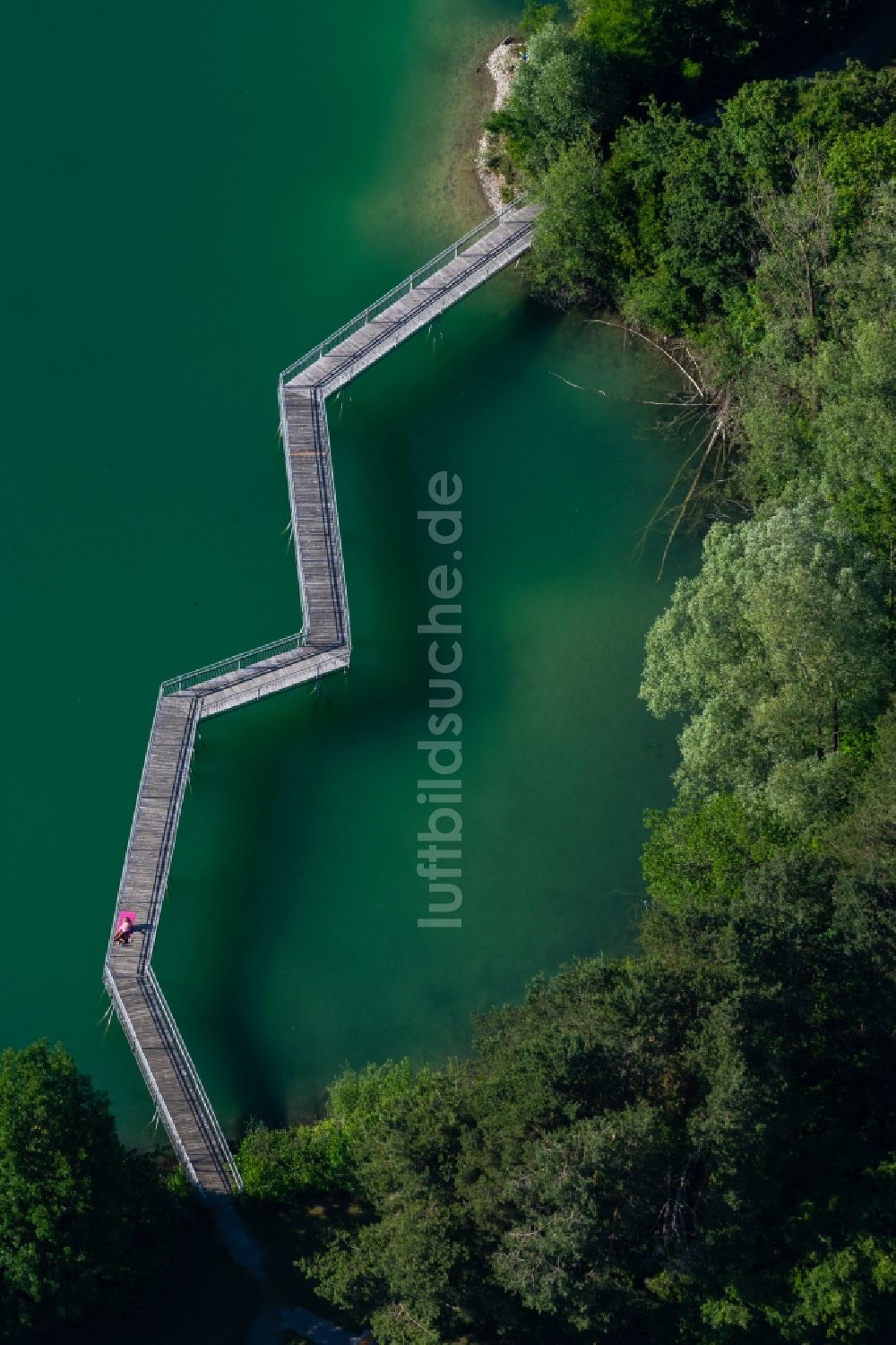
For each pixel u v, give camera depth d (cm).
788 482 7662
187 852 7725
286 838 7769
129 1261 6000
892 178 7769
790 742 7006
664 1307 5866
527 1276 5378
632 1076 5753
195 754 7956
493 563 8456
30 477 8719
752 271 8319
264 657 8269
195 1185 6631
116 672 8200
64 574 8456
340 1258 5750
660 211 8512
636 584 8375
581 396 8881
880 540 7256
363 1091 6894
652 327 8850
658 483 8625
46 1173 5816
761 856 6712
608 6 8944
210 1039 7294
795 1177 5988
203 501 8669
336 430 8831
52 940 7525
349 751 7981
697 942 5934
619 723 8006
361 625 8312
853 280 7619
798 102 8244
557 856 7688
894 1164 5844
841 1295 5538
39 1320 5850
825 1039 6222
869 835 6344
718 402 8606
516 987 7400
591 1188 5394
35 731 8031
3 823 7794
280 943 7506
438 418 8862
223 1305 6166
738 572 7081
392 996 7381
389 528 8562
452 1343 5919
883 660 6969
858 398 7281
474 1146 5722
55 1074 6006
